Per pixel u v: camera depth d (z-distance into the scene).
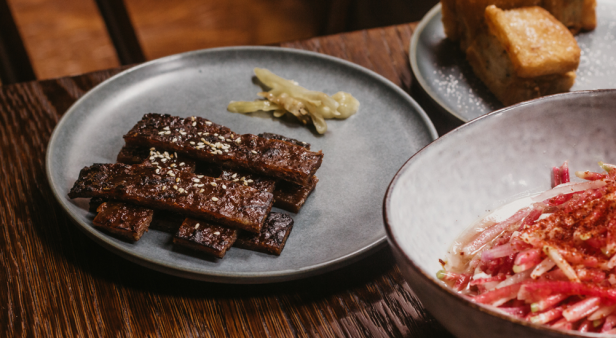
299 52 0.58
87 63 0.94
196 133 0.52
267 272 0.45
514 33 0.56
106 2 0.75
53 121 0.55
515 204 0.47
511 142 0.48
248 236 0.47
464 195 0.47
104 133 0.54
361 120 0.55
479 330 0.41
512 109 0.47
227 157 0.50
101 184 0.49
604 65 0.58
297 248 0.48
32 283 0.47
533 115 0.47
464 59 0.59
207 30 1.04
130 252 0.46
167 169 0.50
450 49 0.60
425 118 0.53
